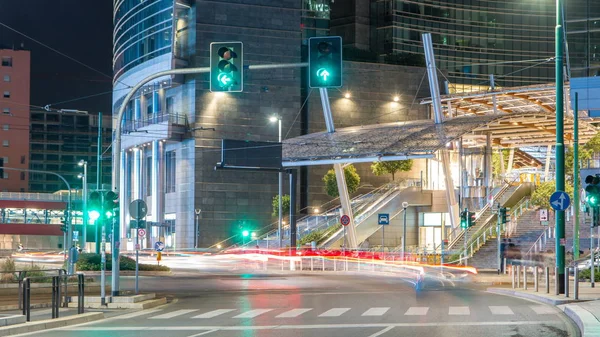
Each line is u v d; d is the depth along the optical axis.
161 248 56.06
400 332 18.30
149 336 18.27
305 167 100.44
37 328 20.14
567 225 59.53
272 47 97.06
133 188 108.75
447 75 109.12
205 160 94.88
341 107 100.31
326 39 21.98
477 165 90.25
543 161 104.19
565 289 27.33
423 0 111.44
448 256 59.53
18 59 171.75
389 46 109.69
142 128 102.50
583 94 55.22
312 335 17.95
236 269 60.53
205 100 95.00
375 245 81.31
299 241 78.38
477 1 113.00
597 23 62.31
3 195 126.44
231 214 96.00
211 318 22.53
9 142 170.75
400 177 101.56
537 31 114.50
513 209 67.00
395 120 102.44
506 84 113.69
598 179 31.12
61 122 195.88
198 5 94.50
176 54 95.94
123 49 107.81
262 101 96.75
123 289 37.09
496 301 27.64
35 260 80.38
